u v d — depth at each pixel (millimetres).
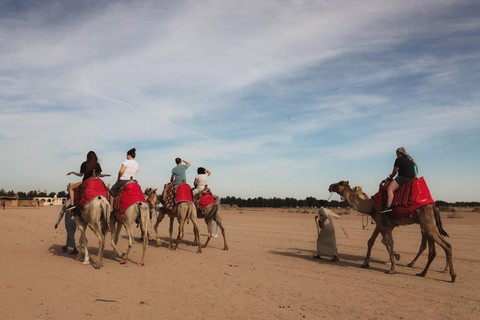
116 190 11133
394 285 8344
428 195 9516
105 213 10078
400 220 9680
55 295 6898
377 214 10352
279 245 15461
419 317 6020
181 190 13312
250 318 5898
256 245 15375
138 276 8812
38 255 11336
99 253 9766
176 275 9008
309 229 23656
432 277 9359
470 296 7391
